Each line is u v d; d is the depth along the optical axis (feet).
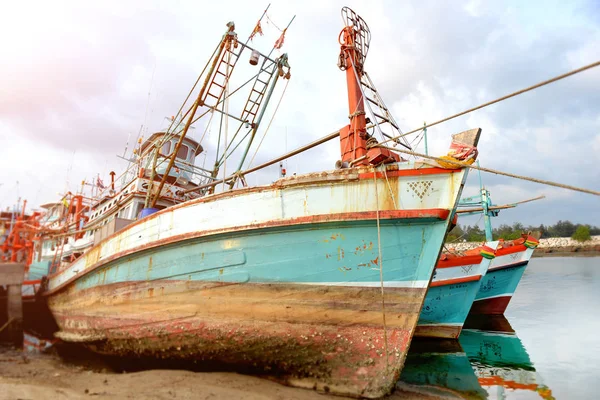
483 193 61.41
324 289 19.36
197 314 21.94
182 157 48.75
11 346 37.40
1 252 67.51
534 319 49.80
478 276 39.99
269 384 19.74
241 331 20.47
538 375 26.25
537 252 278.05
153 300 24.25
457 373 26.81
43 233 56.85
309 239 19.89
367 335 18.56
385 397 18.30
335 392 18.38
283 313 19.76
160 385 19.57
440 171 18.79
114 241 29.53
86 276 33.04
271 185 21.07
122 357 28.19
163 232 24.52
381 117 24.81
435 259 18.17
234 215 21.63
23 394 18.52
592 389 23.09
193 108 29.22
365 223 19.15
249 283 20.71
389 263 18.84
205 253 22.41
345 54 25.75
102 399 17.52
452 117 16.40
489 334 41.86
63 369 26.71
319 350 19.15
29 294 46.68
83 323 31.63
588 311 55.01
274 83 32.04
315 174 20.27
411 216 18.39
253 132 33.53
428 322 39.24
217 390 18.48
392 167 19.29
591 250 258.37
